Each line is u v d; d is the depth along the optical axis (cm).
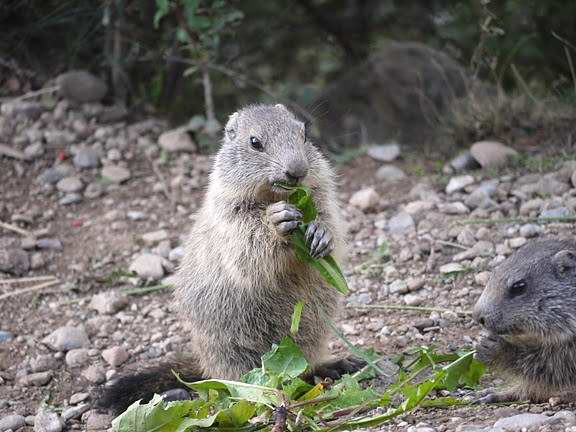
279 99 1476
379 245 1127
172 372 880
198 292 902
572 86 1430
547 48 1459
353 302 1032
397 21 1694
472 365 791
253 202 879
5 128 1365
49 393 948
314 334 898
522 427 684
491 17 1294
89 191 1284
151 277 1125
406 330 967
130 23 1428
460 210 1153
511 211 1135
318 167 892
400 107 1434
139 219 1234
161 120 1438
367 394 796
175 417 743
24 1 1423
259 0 1628
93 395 930
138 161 1339
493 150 1246
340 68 1681
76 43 1440
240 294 880
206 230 906
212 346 903
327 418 771
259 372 793
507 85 1470
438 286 1037
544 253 812
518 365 804
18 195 1277
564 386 786
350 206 1212
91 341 1024
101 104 1428
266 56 1644
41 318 1070
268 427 766
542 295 789
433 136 1378
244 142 880
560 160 1216
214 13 1330
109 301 1075
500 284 804
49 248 1188
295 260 865
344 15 1700
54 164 1324
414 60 1456
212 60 1406
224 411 745
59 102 1401
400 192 1241
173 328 1038
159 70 1448
